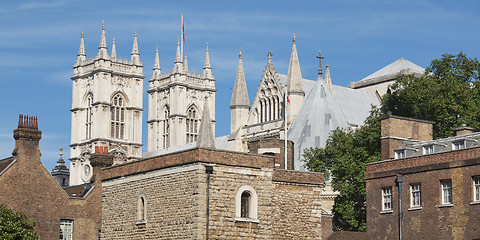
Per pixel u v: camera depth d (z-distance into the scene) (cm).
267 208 8044
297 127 15925
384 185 8925
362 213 10756
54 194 9662
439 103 11638
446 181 8319
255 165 8019
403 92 12438
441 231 8250
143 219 8225
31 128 9619
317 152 12162
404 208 8644
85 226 9819
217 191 7769
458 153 8238
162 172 8056
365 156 11112
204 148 7756
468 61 13125
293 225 8356
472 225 7975
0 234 8562
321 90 16275
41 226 9525
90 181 10169
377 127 11469
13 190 9400
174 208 7862
